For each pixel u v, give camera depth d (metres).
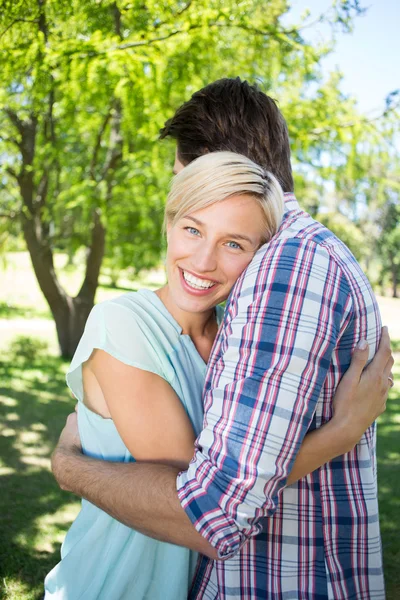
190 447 1.24
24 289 22.31
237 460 0.99
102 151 10.08
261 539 1.16
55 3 4.66
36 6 4.61
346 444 1.11
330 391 1.12
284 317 1.04
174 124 1.39
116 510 1.15
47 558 3.45
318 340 1.04
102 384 1.26
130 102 5.49
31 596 3.01
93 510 1.38
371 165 7.52
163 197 9.59
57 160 9.68
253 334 1.05
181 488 1.04
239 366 1.04
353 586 1.17
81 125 8.68
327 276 1.09
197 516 1.00
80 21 5.14
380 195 8.32
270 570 1.16
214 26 5.23
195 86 6.19
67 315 10.77
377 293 36.53
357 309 1.12
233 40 6.07
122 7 4.95
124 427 1.24
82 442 1.39
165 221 1.32
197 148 1.35
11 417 6.60
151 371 1.25
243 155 1.25
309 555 1.15
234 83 1.35
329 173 7.72
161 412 1.24
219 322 1.53
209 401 1.09
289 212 1.26
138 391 1.23
